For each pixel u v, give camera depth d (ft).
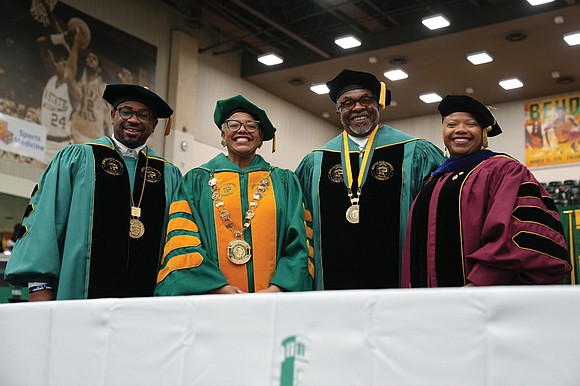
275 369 5.51
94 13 39.37
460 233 9.46
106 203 11.61
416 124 55.93
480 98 51.85
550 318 4.66
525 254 8.55
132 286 11.43
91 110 38.50
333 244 11.64
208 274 10.06
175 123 43.78
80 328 6.83
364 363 5.16
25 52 35.09
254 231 10.91
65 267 10.98
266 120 11.99
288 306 5.57
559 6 38.04
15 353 7.34
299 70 48.62
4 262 22.59
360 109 12.05
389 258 11.36
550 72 46.29
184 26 45.98
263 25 47.47
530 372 4.65
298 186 11.80
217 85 48.26
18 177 33.91
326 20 46.47
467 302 4.91
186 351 6.01
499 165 9.67
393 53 44.83
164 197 12.25
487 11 40.57
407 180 11.73
